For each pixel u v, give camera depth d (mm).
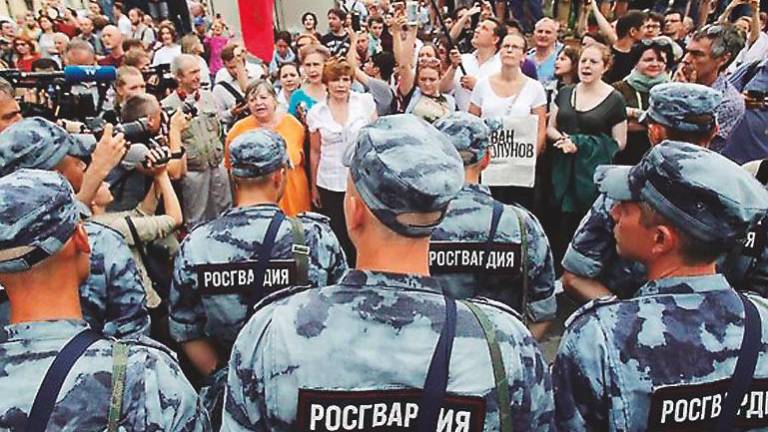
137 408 1343
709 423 1478
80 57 5484
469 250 2441
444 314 1329
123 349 1402
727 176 1489
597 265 2404
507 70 4699
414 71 5617
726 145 4008
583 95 4590
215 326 2436
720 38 3562
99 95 3732
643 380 1477
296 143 4762
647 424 1479
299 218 2559
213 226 2428
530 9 10188
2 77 3154
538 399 1358
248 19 6023
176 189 4508
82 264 1497
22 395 1292
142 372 1373
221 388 2338
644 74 4742
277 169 2498
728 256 2316
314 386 1270
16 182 1386
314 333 1301
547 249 2539
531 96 4652
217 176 4656
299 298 1370
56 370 1318
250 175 2455
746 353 1473
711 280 1564
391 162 1294
